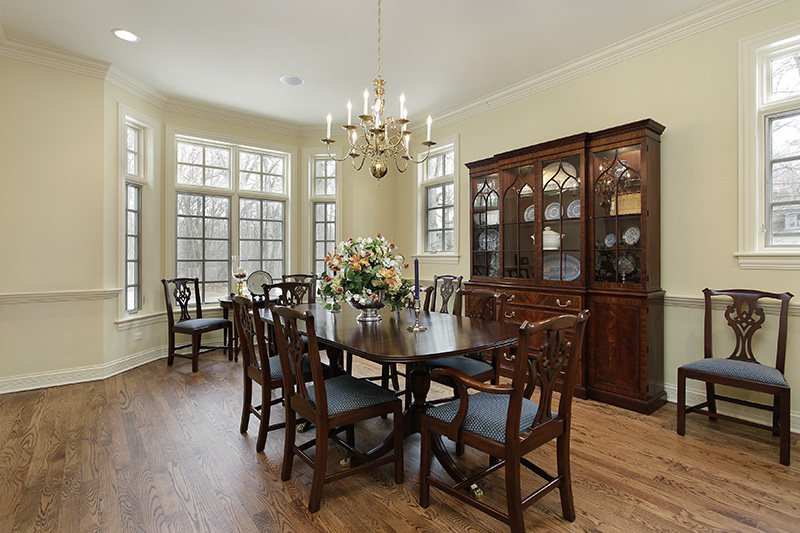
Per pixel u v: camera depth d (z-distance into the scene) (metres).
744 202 2.66
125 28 3.02
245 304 2.38
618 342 2.99
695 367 2.46
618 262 3.04
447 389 3.39
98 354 3.62
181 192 4.59
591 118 3.45
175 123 4.46
